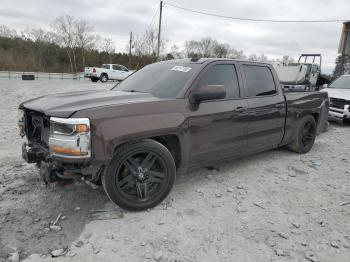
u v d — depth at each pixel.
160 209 3.43
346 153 5.89
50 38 62.25
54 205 3.41
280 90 5.01
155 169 3.48
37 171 4.31
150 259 2.62
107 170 3.10
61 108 3.01
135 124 3.11
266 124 4.67
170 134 3.44
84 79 34.25
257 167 4.87
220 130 3.96
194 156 3.75
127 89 4.20
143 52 46.16
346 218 3.39
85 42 61.94
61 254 2.63
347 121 9.38
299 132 5.45
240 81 4.33
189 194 3.81
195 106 3.67
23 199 3.51
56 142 2.87
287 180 4.39
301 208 3.58
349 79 10.45
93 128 2.89
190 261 2.62
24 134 3.61
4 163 4.64
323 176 4.61
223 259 2.65
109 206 3.43
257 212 3.45
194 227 3.11
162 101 3.41
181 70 4.01
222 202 3.64
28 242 2.78
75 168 2.99
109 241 2.84
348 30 21.84
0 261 2.53
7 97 13.72
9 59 55.59
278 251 2.76
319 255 2.75
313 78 20.09
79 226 3.05
